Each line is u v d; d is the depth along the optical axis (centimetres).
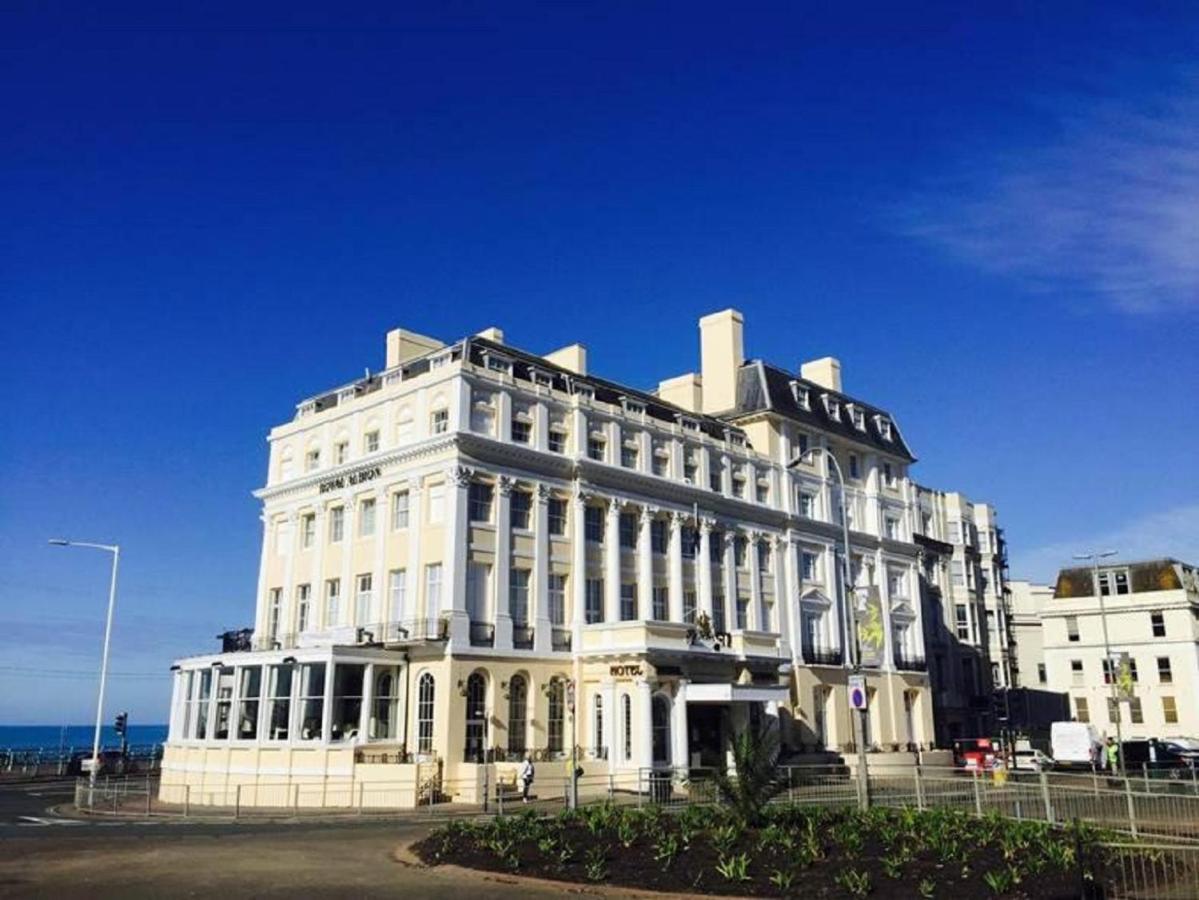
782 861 1606
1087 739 4894
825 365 6475
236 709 3903
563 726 4091
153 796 4156
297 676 3719
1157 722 6650
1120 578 7056
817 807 2203
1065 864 1545
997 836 1762
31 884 1574
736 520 5150
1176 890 1438
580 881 1554
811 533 5597
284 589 4659
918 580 6322
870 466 6241
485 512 4059
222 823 2806
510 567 4072
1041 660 8631
